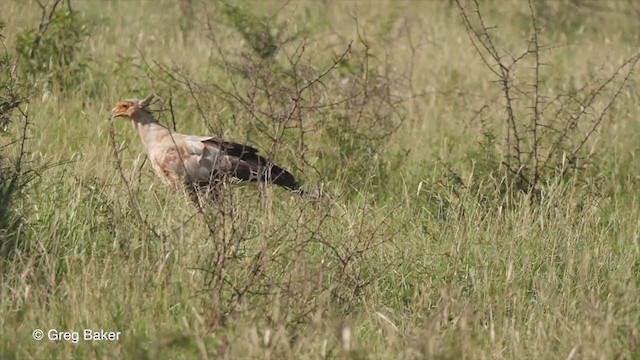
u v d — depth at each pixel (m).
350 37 52.00
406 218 31.53
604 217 33.31
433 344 22.98
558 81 46.00
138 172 31.17
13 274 24.94
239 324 23.64
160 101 37.38
